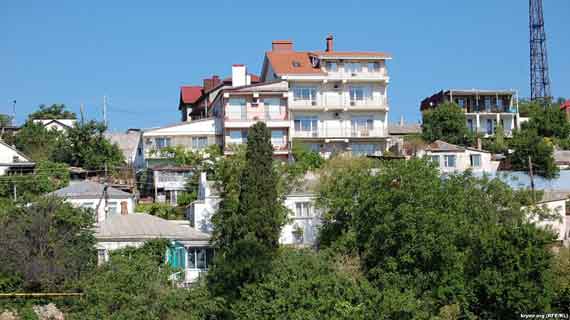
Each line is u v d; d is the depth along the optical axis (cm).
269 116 8862
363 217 5328
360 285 4672
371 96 9256
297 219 6378
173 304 4862
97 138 8950
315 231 6312
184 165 8294
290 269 4809
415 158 5672
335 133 9106
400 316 4406
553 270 4888
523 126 10338
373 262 5088
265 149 5525
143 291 4881
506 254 4691
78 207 5716
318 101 9088
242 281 4909
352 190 5594
